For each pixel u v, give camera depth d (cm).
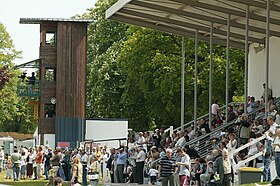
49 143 6694
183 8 4356
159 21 4681
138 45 7100
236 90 6688
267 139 2616
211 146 3775
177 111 6838
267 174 2619
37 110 7006
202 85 6569
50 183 4034
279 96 4638
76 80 6725
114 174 3959
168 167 2861
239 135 3294
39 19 6712
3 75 8425
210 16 4456
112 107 8156
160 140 4338
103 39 8662
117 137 6412
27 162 4791
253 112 3903
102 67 8219
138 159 3741
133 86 7675
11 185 4134
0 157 5472
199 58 6806
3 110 10469
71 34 6725
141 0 4266
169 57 6775
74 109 6706
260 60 4969
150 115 7294
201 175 3025
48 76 7831
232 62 6631
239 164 2883
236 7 4091
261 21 4191
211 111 4431
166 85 6700
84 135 6619
